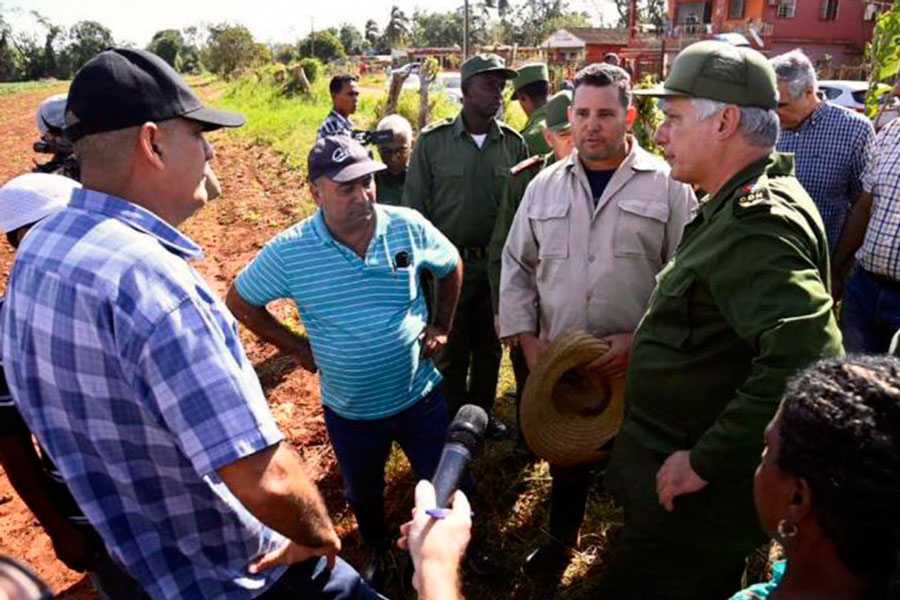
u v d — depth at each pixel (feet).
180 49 303.68
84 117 5.04
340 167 8.70
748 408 6.29
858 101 48.14
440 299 10.61
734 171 7.13
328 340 9.30
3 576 2.72
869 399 3.36
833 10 117.91
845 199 13.84
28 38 290.15
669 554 7.74
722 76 6.91
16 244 8.43
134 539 5.43
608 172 10.05
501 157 14.10
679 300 7.16
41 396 5.14
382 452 10.09
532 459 13.26
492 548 11.17
